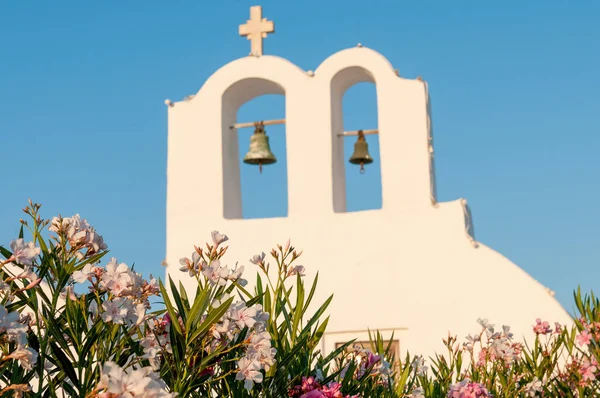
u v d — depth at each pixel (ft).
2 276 14.38
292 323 18.94
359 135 48.98
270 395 17.17
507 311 43.16
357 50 48.01
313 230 46.57
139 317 14.35
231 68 49.49
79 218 15.35
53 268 15.03
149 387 10.21
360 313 44.80
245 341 15.03
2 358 12.28
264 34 50.08
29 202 15.21
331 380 19.31
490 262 44.06
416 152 46.21
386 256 45.37
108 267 14.51
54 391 14.43
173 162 49.29
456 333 43.45
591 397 29.01
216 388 17.10
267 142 49.11
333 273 45.70
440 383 24.99
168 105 50.19
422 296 44.37
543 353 29.01
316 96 48.29
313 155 47.60
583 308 29.60
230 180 49.39
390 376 22.40
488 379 26.99
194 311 14.38
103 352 14.89
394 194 46.11
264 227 47.16
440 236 44.98
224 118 49.65
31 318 15.80
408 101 46.85
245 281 15.61
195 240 47.78
